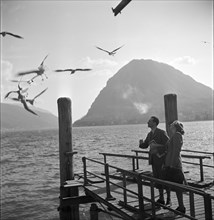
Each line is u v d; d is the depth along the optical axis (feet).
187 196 28.99
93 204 25.79
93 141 296.30
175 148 22.57
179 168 22.59
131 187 34.22
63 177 35.70
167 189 25.40
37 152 210.59
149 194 30.32
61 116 35.55
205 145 190.29
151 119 25.45
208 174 78.48
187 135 317.22
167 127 34.09
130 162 116.16
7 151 236.22
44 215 58.75
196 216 22.34
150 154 25.36
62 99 35.65
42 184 88.74
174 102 34.09
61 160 35.73
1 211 62.54
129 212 24.44
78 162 131.13
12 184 91.66
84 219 51.57
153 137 25.30
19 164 146.72
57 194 74.90
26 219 56.95
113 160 129.70
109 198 28.99
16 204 67.26
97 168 108.78
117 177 40.04
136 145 216.13
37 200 70.13
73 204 33.32
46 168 125.29
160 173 24.95
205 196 14.88
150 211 23.86
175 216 22.20
